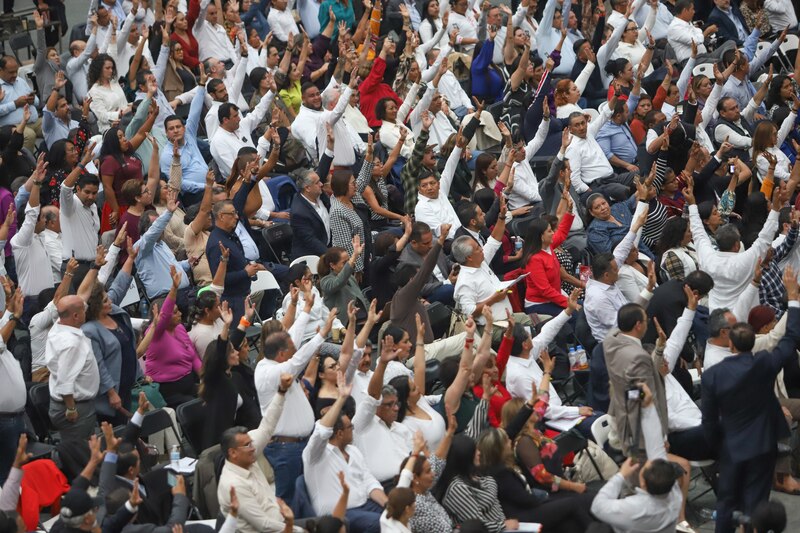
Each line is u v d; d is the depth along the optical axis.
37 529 24.38
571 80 47.75
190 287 34.19
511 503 24.28
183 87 46.38
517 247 36.72
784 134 42.91
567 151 40.75
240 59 45.28
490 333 27.53
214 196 35.22
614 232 36.84
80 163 34.03
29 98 43.06
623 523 22.80
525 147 40.91
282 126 43.31
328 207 37.25
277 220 38.12
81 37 49.38
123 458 23.41
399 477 23.19
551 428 27.84
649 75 49.38
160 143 42.06
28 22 53.16
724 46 50.94
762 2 56.62
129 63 47.66
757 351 27.31
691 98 44.06
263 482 23.55
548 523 24.17
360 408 25.62
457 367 27.94
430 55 48.97
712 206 37.50
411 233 33.94
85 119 40.84
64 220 34.09
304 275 30.70
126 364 28.23
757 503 25.50
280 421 25.56
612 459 27.06
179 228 35.59
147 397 28.39
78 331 26.95
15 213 35.84
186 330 32.28
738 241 32.75
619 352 25.92
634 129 43.31
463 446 23.83
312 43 50.50
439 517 23.09
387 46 44.41
